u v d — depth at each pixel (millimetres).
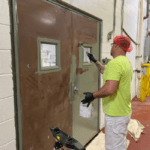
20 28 1136
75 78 1833
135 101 4434
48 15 1369
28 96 1245
